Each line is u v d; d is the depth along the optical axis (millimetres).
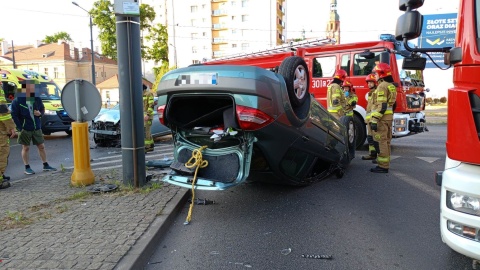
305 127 5125
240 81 4188
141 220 4395
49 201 5164
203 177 4781
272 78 4383
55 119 13555
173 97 4699
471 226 2625
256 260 3707
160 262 3688
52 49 63938
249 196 5828
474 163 2678
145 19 51219
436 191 6008
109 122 11016
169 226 4566
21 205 4996
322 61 10266
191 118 5086
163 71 51969
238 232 4422
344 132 6797
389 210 5137
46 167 7668
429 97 35062
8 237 3914
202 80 4355
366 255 3793
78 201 5148
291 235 4316
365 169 7625
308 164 5840
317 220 4785
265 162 5164
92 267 3244
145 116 9641
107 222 4336
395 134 8938
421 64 3482
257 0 70125
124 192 5547
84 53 66438
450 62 2949
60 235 3959
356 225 4602
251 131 4469
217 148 4891
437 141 11695
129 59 5523
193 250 3949
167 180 4926
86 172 6012
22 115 7195
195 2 72938
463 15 2836
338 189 6184
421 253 3826
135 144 5699
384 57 8992
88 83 5941
